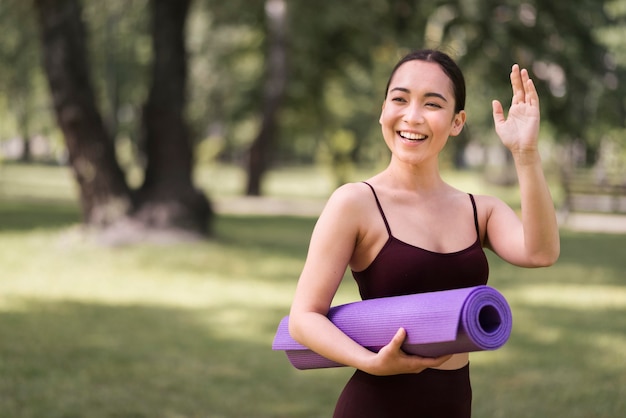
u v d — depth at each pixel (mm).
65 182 37531
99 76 29484
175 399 6340
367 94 34500
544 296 11484
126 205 15141
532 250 2742
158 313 9977
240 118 30922
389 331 2531
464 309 2389
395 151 2846
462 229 2883
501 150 43750
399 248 2783
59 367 7211
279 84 27703
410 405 2791
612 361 7762
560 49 17484
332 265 2762
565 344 8500
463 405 2875
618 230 20562
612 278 13234
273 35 26375
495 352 8156
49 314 9688
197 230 15602
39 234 16203
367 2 21500
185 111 15672
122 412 5938
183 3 15477
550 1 16984
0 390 6395
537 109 2680
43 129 45469
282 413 6094
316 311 2734
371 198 2824
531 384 6902
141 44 28172
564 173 24000
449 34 16719
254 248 15547
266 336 8852
